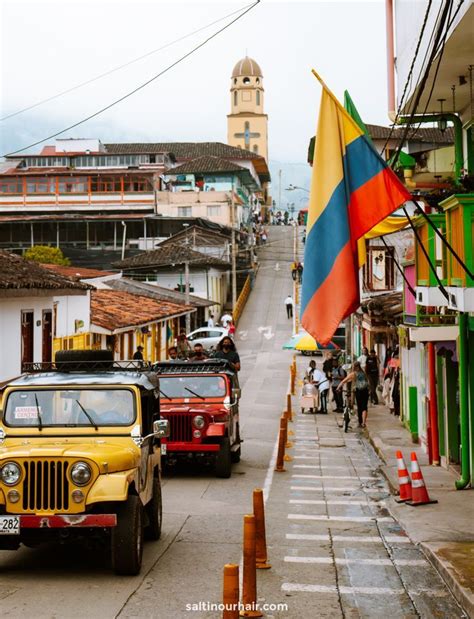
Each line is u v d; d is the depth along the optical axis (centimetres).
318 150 1129
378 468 1948
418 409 2258
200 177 8850
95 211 7744
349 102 1452
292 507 1477
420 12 1489
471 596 890
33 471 957
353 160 1123
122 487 955
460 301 1221
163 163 8562
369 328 3225
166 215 7962
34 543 1010
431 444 1897
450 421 1822
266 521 1350
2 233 7262
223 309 7050
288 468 1944
